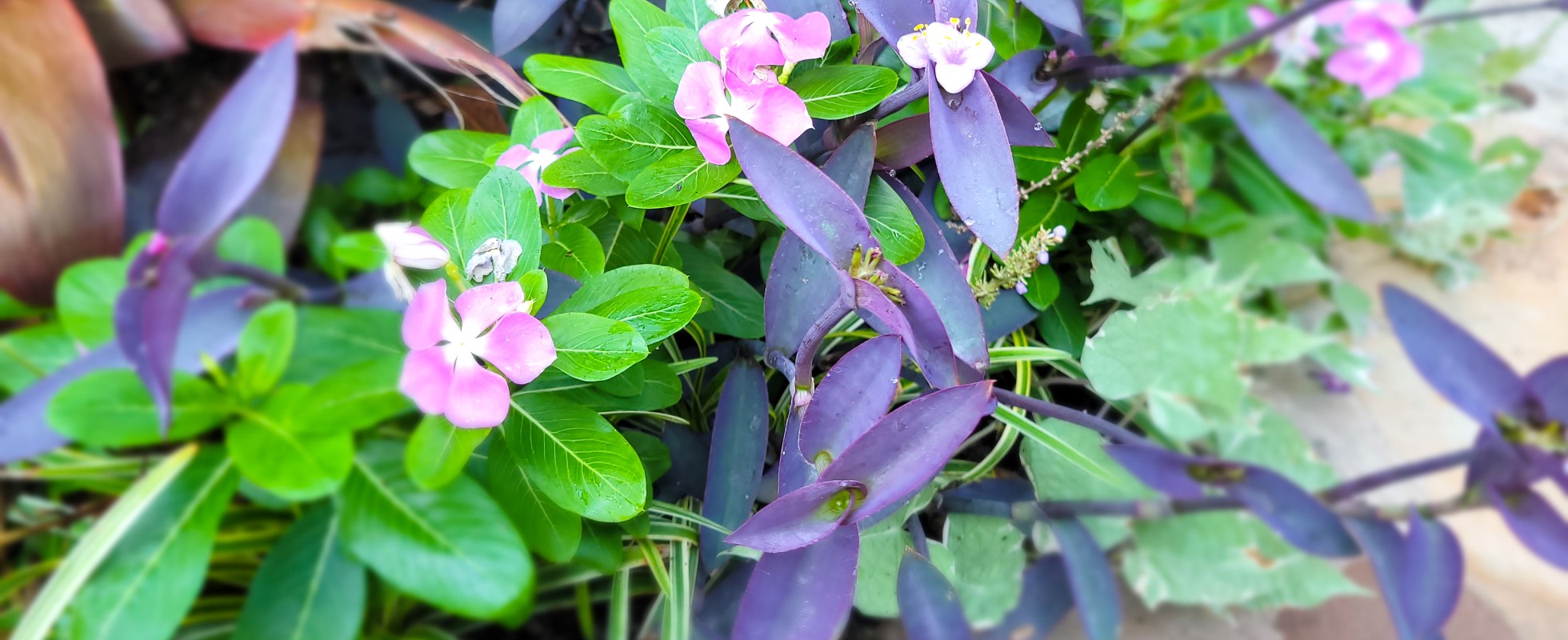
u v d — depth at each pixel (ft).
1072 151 1.65
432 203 1.17
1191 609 1.31
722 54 1.21
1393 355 1.46
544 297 1.17
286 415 0.99
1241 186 1.61
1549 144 1.70
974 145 1.21
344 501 1.04
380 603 1.15
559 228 1.34
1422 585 1.21
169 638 0.96
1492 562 1.30
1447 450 1.36
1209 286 1.46
